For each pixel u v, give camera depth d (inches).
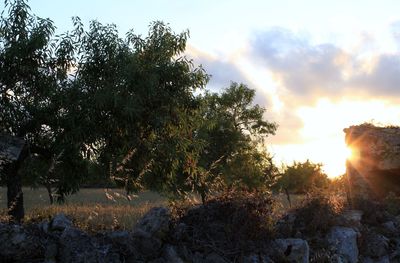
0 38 544.4
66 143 535.8
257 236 238.4
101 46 598.2
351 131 563.2
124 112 549.6
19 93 551.5
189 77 647.8
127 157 264.4
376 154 524.7
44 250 179.5
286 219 294.5
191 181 271.7
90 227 229.3
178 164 630.5
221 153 1568.7
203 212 237.3
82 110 554.9
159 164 606.5
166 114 619.5
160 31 658.2
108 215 276.7
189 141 658.2
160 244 205.5
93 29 604.4
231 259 224.7
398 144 520.1
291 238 262.5
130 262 193.0
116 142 593.3
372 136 538.0
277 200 279.0
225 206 240.7
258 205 249.3
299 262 248.4
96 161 567.5
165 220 212.1
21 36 534.3
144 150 585.0
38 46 526.9
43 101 559.8
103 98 552.1
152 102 615.5
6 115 535.2
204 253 221.1
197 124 701.3
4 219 195.6
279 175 329.7
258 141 1844.2
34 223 194.9
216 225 233.1
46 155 561.9
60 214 200.8
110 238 195.9
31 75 548.4
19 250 173.8
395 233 373.7
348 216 341.4
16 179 507.5
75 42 593.0
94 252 182.9
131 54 605.9
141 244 200.2
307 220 303.9
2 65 531.5
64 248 180.1
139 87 579.5
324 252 280.8
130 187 346.9
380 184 526.6
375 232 354.3
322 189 339.6
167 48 642.2
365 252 326.6
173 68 628.7
